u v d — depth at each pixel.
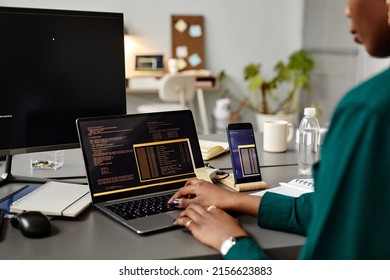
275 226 1.11
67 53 1.45
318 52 5.14
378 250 0.71
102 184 1.27
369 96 0.71
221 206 1.18
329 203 0.73
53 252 0.98
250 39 5.59
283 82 5.72
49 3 5.04
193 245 1.02
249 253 0.94
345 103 0.74
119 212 1.19
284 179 1.53
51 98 1.44
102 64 1.51
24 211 1.17
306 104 5.44
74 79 1.47
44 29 1.40
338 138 0.73
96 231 1.10
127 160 1.33
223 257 0.99
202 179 1.40
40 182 1.46
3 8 1.34
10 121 1.39
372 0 0.77
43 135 1.44
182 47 5.43
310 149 1.68
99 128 1.31
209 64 5.55
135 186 1.32
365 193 0.70
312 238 0.76
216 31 5.50
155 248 1.01
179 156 1.41
